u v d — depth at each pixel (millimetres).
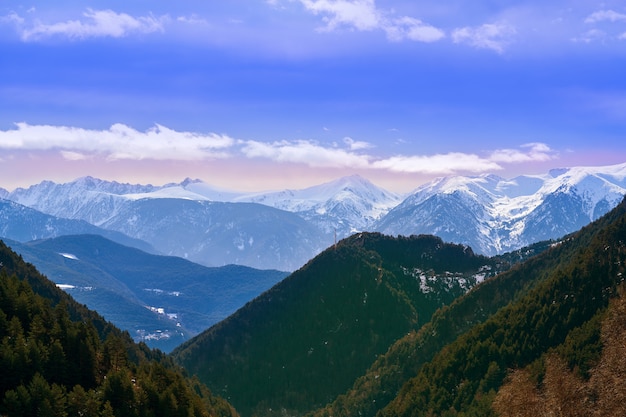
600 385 188375
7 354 191125
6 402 178125
